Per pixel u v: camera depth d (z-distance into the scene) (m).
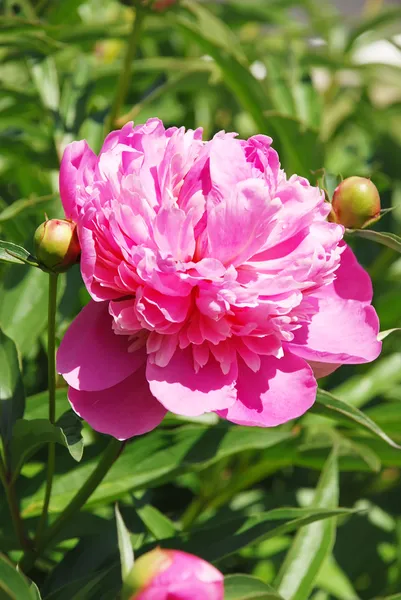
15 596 0.71
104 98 1.31
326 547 0.84
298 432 0.96
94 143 1.05
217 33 1.06
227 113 1.44
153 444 0.88
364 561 1.08
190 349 0.75
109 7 1.40
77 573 0.83
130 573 0.70
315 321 0.79
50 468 0.80
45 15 1.24
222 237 0.74
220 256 0.75
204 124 1.32
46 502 0.80
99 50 1.36
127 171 0.76
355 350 0.77
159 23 1.13
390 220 1.16
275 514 0.80
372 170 1.30
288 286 0.74
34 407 0.89
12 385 0.83
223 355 0.75
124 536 0.72
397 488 1.14
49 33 1.07
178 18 1.03
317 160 1.02
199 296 0.75
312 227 0.77
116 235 0.73
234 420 0.73
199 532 0.80
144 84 1.25
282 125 1.01
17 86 1.16
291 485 1.14
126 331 0.74
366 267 1.15
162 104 1.26
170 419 0.90
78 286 0.91
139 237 0.74
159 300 0.74
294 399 0.75
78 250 0.75
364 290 0.79
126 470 0.87
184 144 0.77
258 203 0.73
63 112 1.05
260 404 0.75
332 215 0.81
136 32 1.03
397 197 1.28
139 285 0.74
